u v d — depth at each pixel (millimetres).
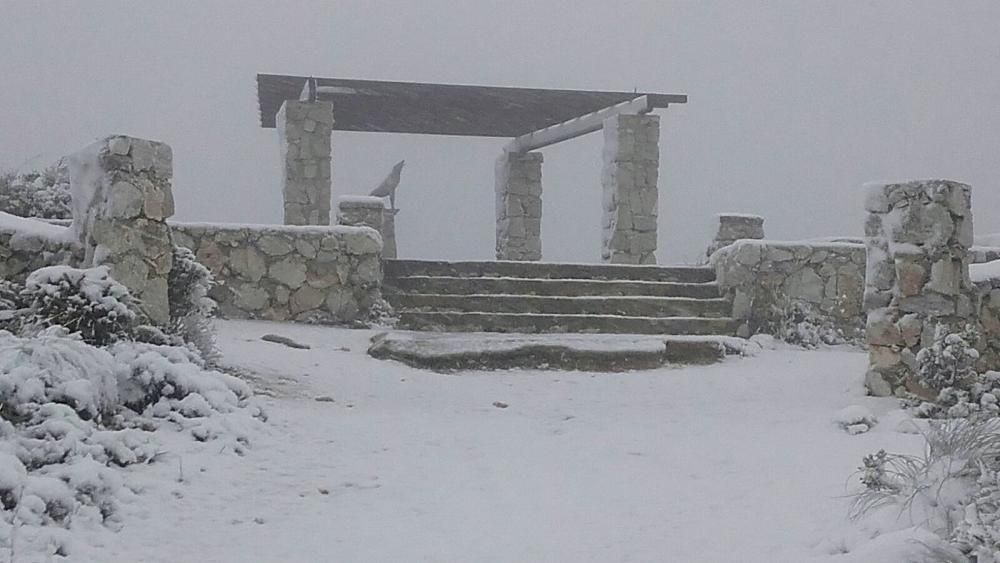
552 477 5602
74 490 4625
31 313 6594
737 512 4930
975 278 8008
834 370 9062
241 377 7738
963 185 7871
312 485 5332
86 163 7867
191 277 8047
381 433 6453
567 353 9320
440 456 5996
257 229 10602
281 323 10438
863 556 3990
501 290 11555
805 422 7090
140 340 7047
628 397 8148
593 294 11672
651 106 14828
